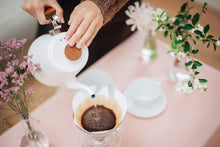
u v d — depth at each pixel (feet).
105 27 2.65
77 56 1.66
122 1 2.12
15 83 1.55
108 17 2.00
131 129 2.22
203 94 2.43
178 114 2.31
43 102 2.40
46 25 2.23
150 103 2.36
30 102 2.36
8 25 2.02
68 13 2.25
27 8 1.95
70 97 2.41
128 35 3.02
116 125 1.85
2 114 2.23
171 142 2.13
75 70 1.66
